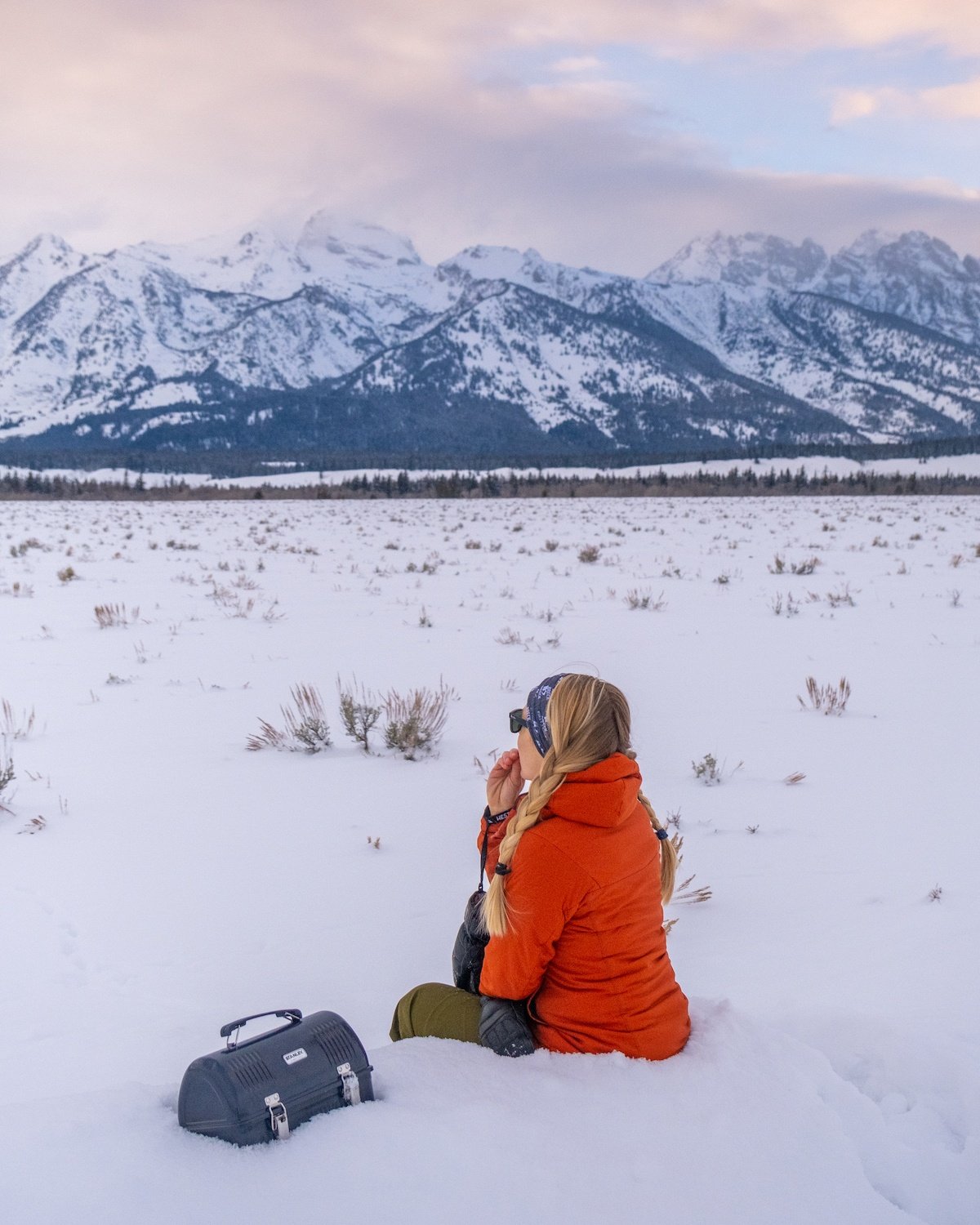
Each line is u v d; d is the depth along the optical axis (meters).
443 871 5.12
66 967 4.07
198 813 6.15
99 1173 2.01
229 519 45.53
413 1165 2.08
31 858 5.37
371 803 6.31
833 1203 2.04
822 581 19.47
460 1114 2.23
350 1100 2.29
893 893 4.70
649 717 8.75
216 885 4.96
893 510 51.28
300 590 18.25
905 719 8.59
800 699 9.21
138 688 9.96
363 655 11.77
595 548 26.19
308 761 7.35
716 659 11.51
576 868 2.35
